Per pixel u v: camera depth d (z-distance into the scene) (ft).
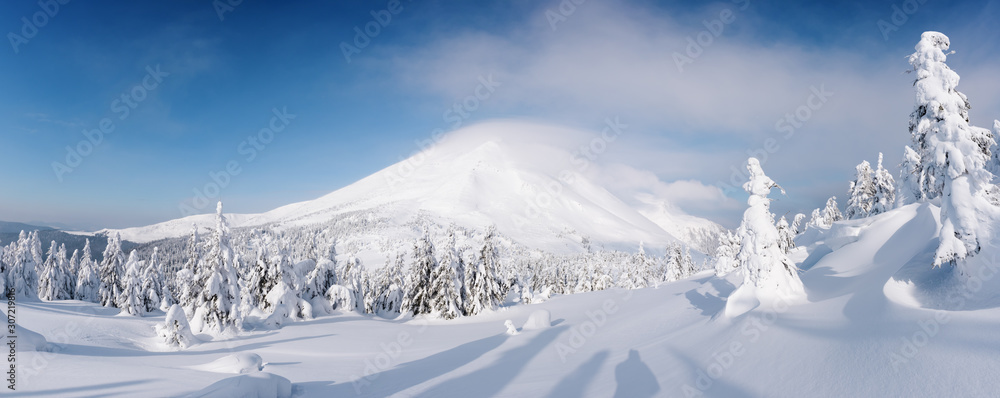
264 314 138.41
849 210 148.05
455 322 156.97
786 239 124.16
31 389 32.96
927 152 39.22
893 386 23.17
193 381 39.42
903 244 54.60
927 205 57.31
